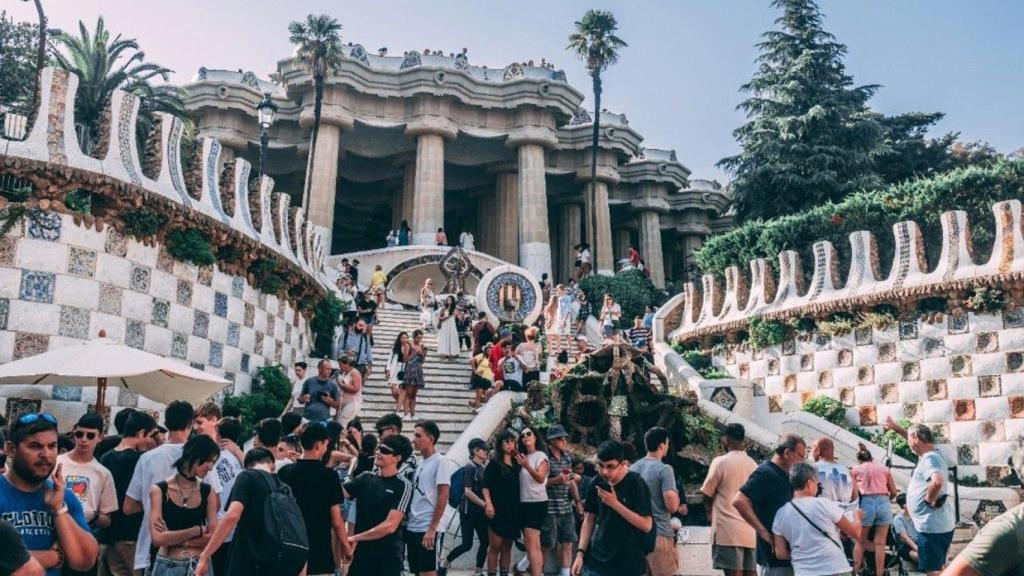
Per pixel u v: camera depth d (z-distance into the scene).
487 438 15.05
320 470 6.26
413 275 37.50
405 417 16.61
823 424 18.48
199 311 14.88
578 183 47.91
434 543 7.77
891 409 19.17
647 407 16.03
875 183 36.22
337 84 40.50
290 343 18.81
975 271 18.05
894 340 19.39
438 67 41.31
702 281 26.36
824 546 5.86
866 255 20.56
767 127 38.81
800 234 26.69
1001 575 2.75
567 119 44.47
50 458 4.25
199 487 6.11
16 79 30.11
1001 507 15.15
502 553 9.80
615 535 6.49
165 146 14.61
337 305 22.00
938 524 8.69
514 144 43.47
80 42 29.94
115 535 6.54
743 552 7.71
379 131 43.66
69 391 12.38
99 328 12.79
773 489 6.62
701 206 52.72
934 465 8.73
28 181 12.44
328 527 6.15
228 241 15.59
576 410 15.95
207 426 7.52
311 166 34.97
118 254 13.23
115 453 7.11
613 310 26.09
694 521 13.82
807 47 40.31
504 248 45.44
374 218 54.44
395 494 6.66
